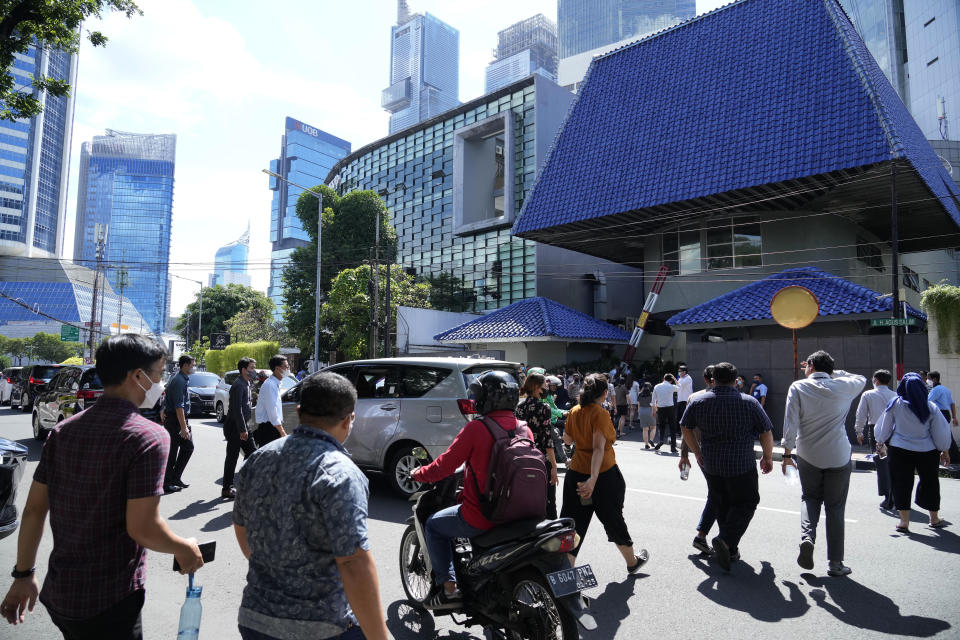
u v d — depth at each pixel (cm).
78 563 208
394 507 712
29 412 2075
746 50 2344
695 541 532
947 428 625
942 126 7238
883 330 1596
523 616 316
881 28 8900
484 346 2638
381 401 783
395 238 4328
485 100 4309
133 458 209
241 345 3481
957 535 607
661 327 2998
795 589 453
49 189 12938
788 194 2039
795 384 495
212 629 389
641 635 373
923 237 2698
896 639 369
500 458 326
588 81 2933
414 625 395
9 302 10688
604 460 478
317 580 188
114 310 11450
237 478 209
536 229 2597
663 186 2242
